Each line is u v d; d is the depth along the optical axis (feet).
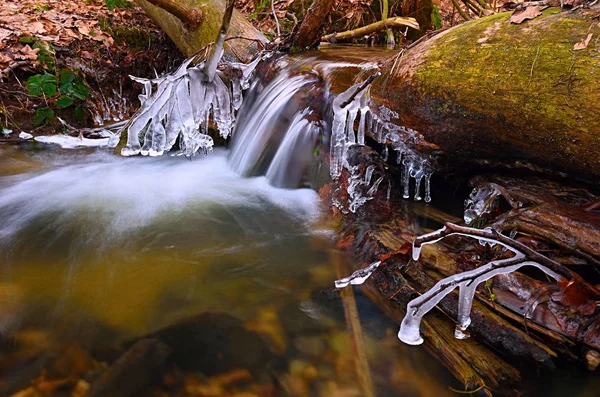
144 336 6.68
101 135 16.57
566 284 6.03
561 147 6.82
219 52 11.90
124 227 10.09
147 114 11.93
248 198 11.71
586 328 5.87
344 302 7.38
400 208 9.66
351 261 8.47
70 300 7.45
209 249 9.14
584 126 6.28
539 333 6.12
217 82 12.98
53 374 5.96
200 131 15.03
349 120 9.64
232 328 6.88
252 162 13.25
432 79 8.14
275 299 7.53
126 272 8.30
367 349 6.43
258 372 6.08
